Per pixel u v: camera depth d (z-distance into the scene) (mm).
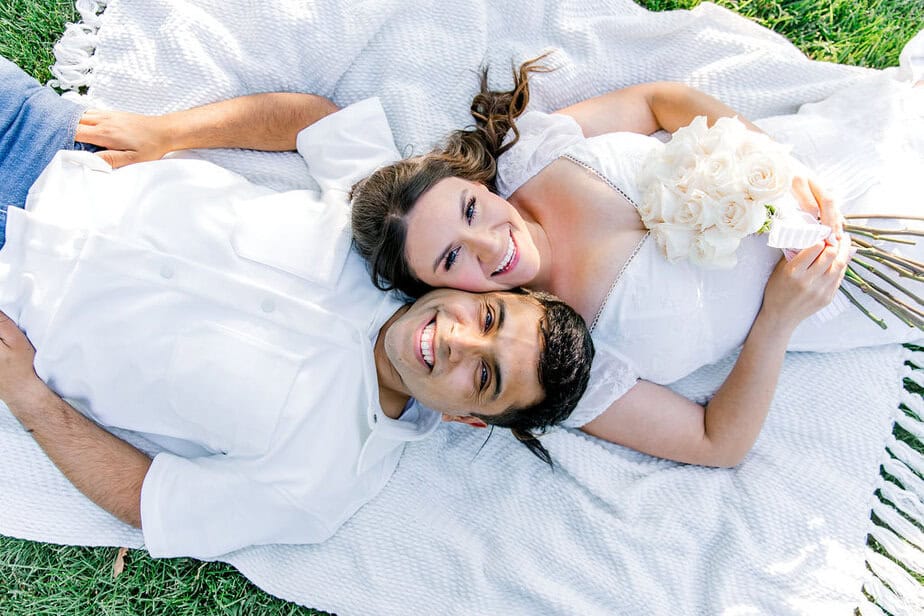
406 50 2170
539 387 1649
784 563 1957
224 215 1834
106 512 1934
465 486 2066
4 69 1867
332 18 2117
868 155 1933
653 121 2086
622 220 1813
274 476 1783
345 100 2211
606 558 1994
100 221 1766
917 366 2145
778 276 1832
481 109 2094
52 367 1809
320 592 1953
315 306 1793
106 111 1957
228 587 1987
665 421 1918
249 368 1758
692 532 2016
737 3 2354
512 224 1759
